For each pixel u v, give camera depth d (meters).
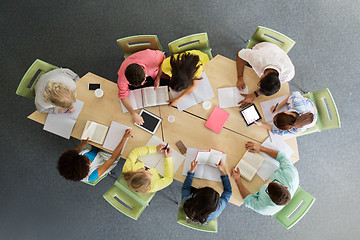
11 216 2.80
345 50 2.93
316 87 2.90
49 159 2.81
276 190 1.74
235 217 2.80
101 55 2.90
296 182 1.92
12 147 2.81
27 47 2.89
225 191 1.95
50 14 2.93
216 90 2.12
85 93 2.11
